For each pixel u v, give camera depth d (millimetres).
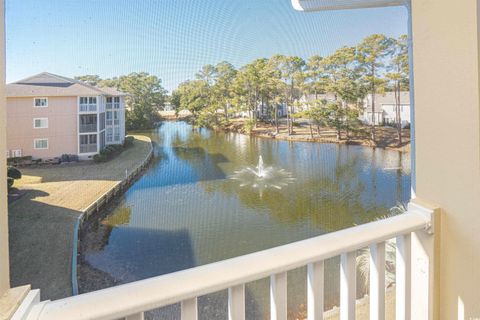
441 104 680
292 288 1600
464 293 649
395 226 659
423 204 718
